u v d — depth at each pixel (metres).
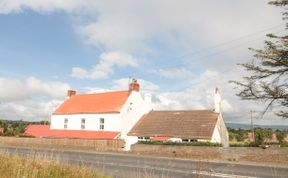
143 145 38.72
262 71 19.14
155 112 51.34
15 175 9.04
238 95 19.83
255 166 22.23
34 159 11.70
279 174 17.41
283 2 18.50
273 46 18.80
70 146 46.50
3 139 56.09
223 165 22.72
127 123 49.22
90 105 54.84
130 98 50.44
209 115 44.91
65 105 59.59
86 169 11.40
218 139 42.94
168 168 19.28
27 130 60.53
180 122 45.62
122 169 18.47
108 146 43.53
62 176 10.02
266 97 19.05
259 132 54.81
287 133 54.97
